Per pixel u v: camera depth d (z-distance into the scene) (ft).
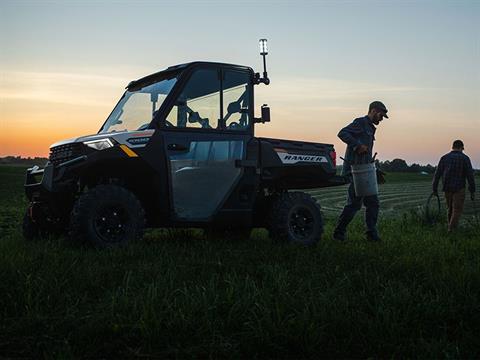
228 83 21.38
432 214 37.55
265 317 9.93
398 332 9.95
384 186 155.53
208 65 20.94
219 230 24.88
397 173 311.06
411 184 174.70
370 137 25.31
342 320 10.18
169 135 19.76
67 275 13.08
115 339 9.53
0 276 12.34
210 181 20.59
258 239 23.20
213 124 20.85
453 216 33.63
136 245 17.74
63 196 19.52
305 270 15.05
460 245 22.40
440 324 10.76
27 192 20.61
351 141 24.71
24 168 163.53
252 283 12.31
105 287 12.66
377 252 18.88
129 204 18.70
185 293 11.17
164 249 17.79
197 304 10.64
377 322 10.20
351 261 16.76
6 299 11.09
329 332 9.94
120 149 18.60
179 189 19.86
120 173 19.47
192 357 8.95
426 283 13.46
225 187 20.97
